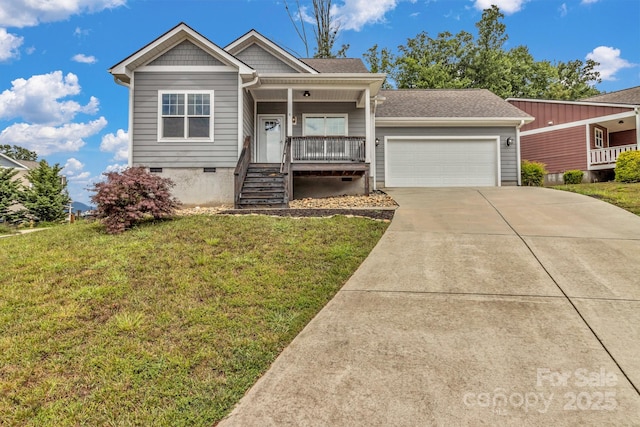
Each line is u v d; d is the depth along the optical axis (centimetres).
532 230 660
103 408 248
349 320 359
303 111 1380
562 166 1844
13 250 607
